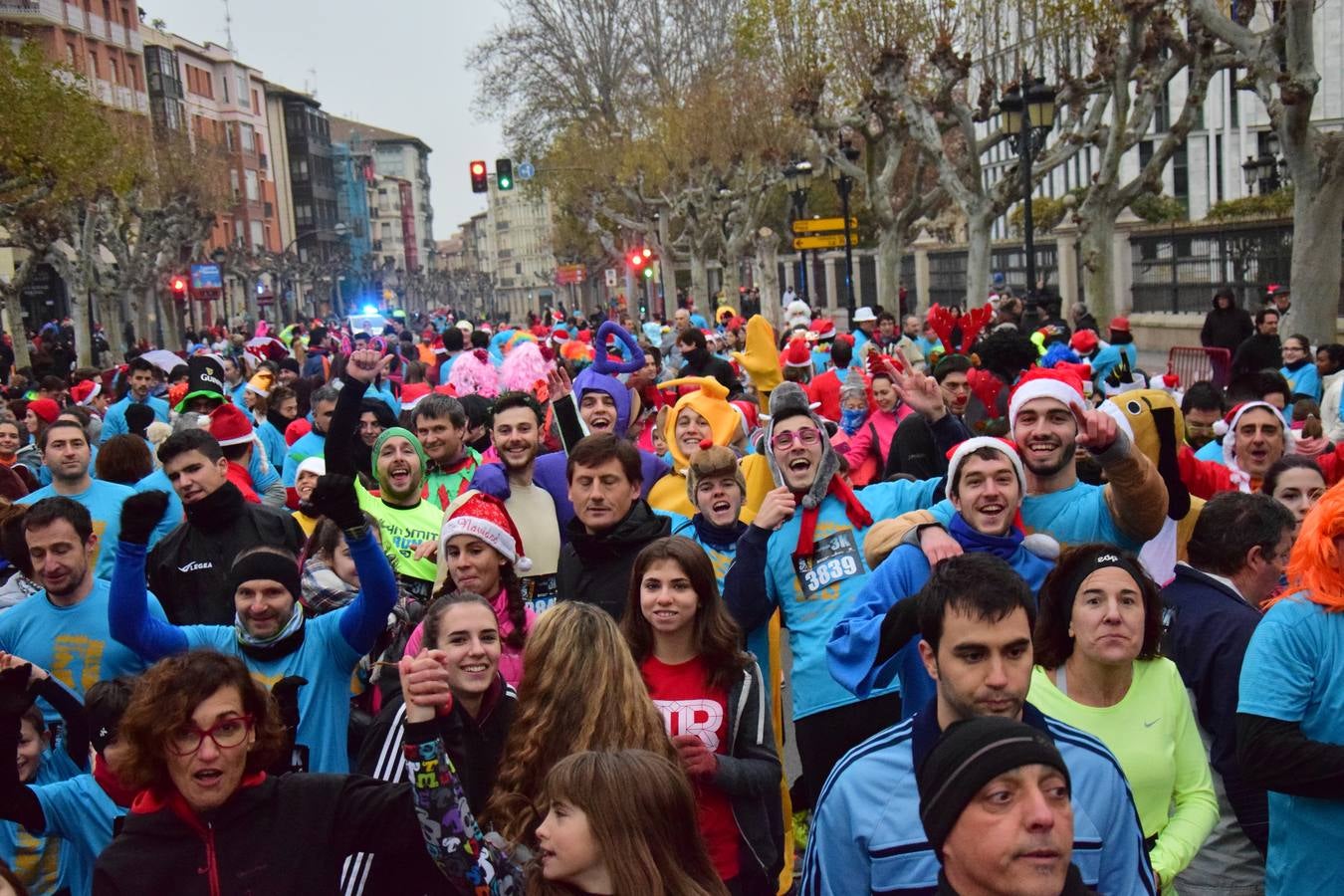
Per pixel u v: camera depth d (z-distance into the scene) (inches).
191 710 122.3
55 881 178.9
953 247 1599.4
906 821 121.8
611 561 211.9
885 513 219.0
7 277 2102.6
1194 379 702.5
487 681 153.0
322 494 175.0
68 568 201.2
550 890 119.5
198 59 3582.7
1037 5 977.5
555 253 3511.3
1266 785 144.9
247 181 3890.3
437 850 128.0
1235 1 781.9
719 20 2100.1
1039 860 89.0
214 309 3196.4
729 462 219.5
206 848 123.8
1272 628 147.5
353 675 205.6
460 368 501.7
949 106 983.6
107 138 1425.9
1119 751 146.3
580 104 2319.1
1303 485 221.9
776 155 1614.2
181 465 232.2
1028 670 121.4
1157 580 211.2
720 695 168.7
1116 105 905.5
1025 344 402.3
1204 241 1066.7
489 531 188.1
